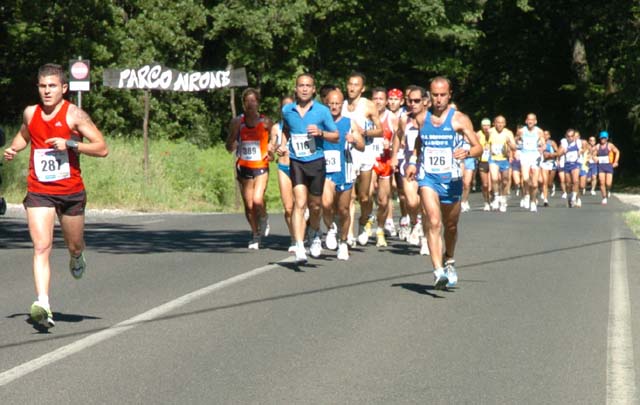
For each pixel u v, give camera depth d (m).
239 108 58.03
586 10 66.31
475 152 12.91
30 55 48.97
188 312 11.37
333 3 53.19
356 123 17.59
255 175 18.28
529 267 15.83
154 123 51.94
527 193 33.97
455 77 67.62
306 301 12.20
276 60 56.09
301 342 9.77
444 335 10.18
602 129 68.06
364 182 18.23
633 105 64.44
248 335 10.09
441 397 7.80
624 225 25.12
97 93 49.84
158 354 9.20
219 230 23.17
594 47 70.62
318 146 15.62
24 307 11.80
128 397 7.71
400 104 18.88
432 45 60.16
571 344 9.80
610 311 11.68
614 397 7.85
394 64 62.59
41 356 9.06
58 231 22.47
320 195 15.77
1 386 8.02
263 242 19.86
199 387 8.02
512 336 10.17
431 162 12.81
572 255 17.64
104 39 50.00
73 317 11.04
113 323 10.68
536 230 23.00
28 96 49.91
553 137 74.75
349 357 9.14
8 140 39.41
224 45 57.00
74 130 10.44
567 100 73.75
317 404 7.56
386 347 9.59
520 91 73.75
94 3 48.91
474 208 34.53
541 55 72.50
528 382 8.30
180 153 41.44
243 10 51.50
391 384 8.18
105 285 13.55
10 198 33.50
